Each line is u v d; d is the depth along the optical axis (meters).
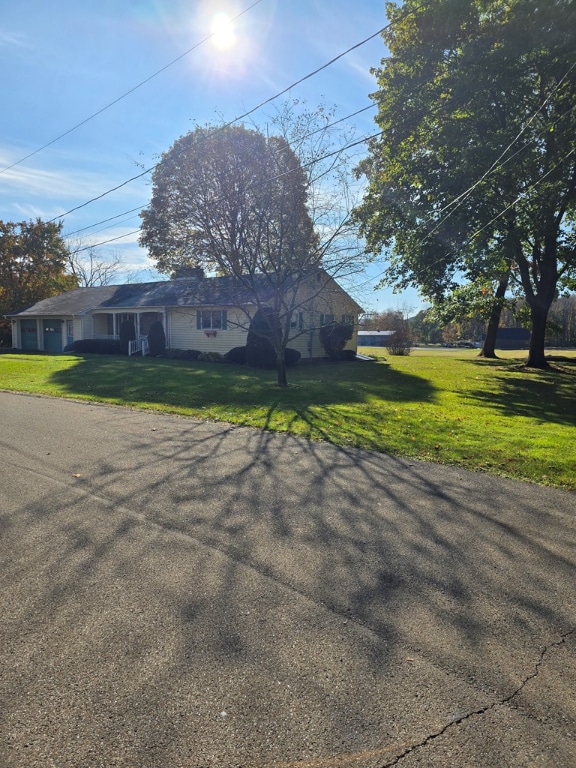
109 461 5.84
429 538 3.83
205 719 2.01
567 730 1.98
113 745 1.88
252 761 1.82
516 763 1.82
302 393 11.74
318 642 2.53
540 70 14.77
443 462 6.04
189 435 7.31
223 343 22.02
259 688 2.19
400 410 9.88
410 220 17.64
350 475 5.42
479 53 14.88
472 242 16.47
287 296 17.17
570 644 2.56
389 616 2.78
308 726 1.98
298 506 4.46
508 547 3.69
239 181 13.61
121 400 10.64
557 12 13.24
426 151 17.44
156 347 22.86
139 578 3.15
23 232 35.88
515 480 5.35
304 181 12.43
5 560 3.37
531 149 15.59
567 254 20.94
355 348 28.88
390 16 16.75
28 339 29.95
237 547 3.62
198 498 4.62
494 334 32.84
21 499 4.54
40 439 6.94
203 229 14.39
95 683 2.21
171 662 2.35
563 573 3.31
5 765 1.77
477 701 2.14
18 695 2.12
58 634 2.56
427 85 16.06
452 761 1.83
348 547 3.65
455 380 16.69
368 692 2.18
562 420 9.29
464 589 3.08
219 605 2.85
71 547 3.58
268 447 6.64
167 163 15.70
